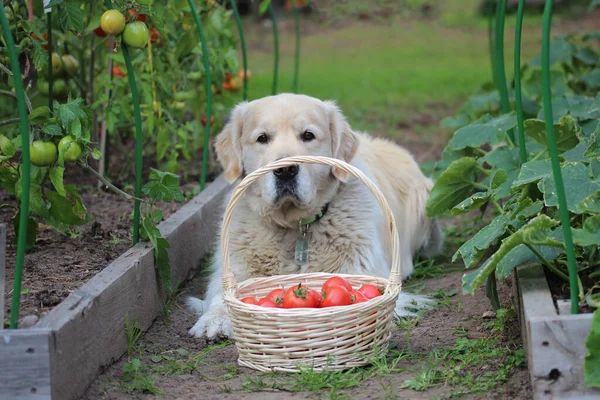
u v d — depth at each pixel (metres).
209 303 5.01
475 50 17.30
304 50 17.92
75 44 7.13
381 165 6.23
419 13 22.38
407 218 6.20
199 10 7.12
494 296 4.48
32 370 3.33
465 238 6.75
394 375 3.83
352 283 4.41
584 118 5.79
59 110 4.30
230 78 7.92
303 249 5.01
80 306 3.69
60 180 4.38
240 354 4.01
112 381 3.87
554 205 3.88
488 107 7.96
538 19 19.77
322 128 4.99
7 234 5.31
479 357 3.97
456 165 5.18
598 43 14.38
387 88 13.48
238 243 5.13
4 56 5.34
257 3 21.22
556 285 4.02
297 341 3.78
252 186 5.01
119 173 7.59
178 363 4.12
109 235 5.46
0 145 4.52
